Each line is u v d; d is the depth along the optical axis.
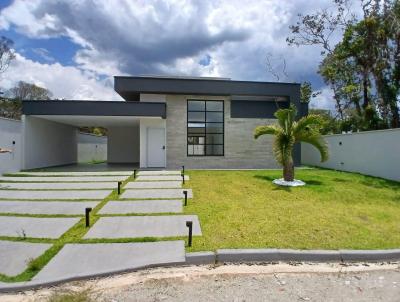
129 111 13.41
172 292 3.12
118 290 3.14
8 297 2.99
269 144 15.65
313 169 14.84
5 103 28.58
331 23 19.72
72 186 9.19
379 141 11.77
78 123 17.52
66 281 3.28
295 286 3.31
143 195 7.79
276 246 4.28
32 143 14.12
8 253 3.93
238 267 3.80
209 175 11.77
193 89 14.52
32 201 7.07
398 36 15.67
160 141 15.09
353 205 7.21
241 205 6.81
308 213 6.19
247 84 14.89
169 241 4.42
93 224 5.24
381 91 16.95
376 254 4.11
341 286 3.33
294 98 15.27
